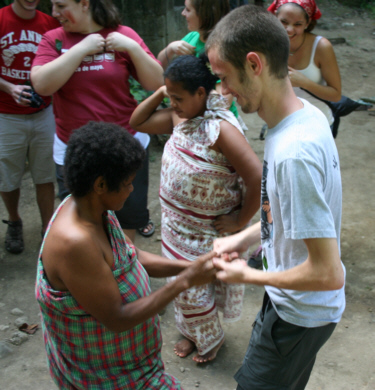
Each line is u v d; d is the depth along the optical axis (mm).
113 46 2904
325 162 1530
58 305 1592
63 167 1555
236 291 2621
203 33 2859
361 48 9336
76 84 2943
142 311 1611
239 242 2031
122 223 3215
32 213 4367
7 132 3512
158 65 3064
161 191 2541
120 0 6438
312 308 1735
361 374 2723
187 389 2641
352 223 4184
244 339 3010
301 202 1477
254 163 2264
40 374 2750
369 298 3324
